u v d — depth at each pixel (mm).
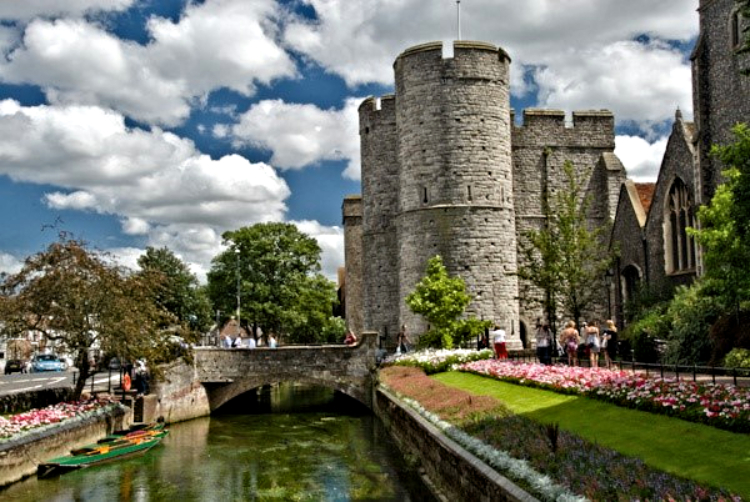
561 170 47531
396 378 30422
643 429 14336
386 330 46344
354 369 36281
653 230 39812
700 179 33312
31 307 25406
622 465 10969
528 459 12352
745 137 21188
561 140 47688
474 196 40469
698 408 14375
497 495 11734
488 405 19344
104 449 23484
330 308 72625
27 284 25672
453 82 40844
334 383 36250
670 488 9453
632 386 17328
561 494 10086
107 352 27031
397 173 44562
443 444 16391
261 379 36250
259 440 28438
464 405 20062
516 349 39438
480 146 40750
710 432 13172
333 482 20641
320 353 36344
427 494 17750
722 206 24609
